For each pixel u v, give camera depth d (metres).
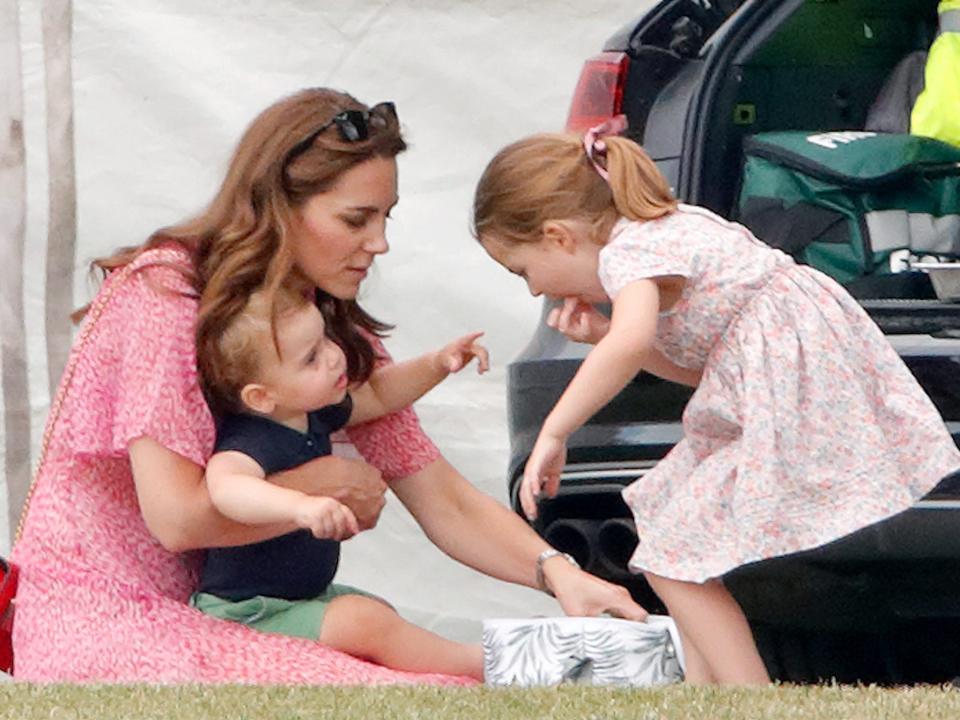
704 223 10.53
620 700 8.60
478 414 15.11
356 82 15.07
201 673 10.20
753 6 13.08
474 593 15.07
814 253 13.02
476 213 10.84
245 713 8.37
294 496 9.80
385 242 10.39
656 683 9.87
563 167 10.52
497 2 14.98
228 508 9.91
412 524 15.12
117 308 10.38
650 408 11.71
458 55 15.02
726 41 13.02
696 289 10.36
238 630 10.38
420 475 11.10
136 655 10.24
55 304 15.03
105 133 15.09
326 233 10.22
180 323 10.23
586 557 11.99
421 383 10.90
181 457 10.17
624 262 10.27
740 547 10.13
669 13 13.12
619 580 12.03
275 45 15.11
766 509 10.12
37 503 10.58
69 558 10.44
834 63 13.68
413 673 10.58
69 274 15.03
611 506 11.90
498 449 15.10
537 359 12.27
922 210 13.10
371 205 10.25
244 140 10.27
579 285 10.64
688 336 10.44
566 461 11.91
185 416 10.18
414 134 15.08
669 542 10.34
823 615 11.63
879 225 12.98
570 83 14.91
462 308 15.07
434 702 8.62
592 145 10.59
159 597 10.43
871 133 13.38
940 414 11.34
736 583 11.63
